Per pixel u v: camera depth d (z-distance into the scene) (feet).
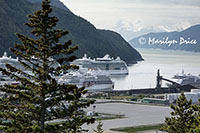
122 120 393.50
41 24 158.92
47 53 159.12
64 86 159.74
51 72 161.07
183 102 251.60
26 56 160.15
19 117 158.92
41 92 157.28
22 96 156.56
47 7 160.15
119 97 612.29
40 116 160.56
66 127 160.76
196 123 241.55
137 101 558.56
